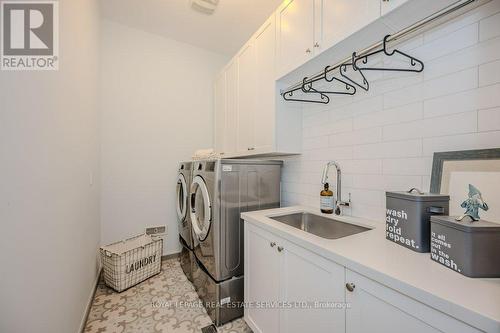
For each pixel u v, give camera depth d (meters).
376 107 1.38
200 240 1.92
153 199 2.77
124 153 2.62
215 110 3.00
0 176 0.76
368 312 0.79
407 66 1.22
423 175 1.15
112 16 2.46
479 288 0.61
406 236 0.93
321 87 1.76
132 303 1.92
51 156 1.08
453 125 1.04
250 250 1.56
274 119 1.79
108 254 2.14
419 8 0.91
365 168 1.46
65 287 1.24
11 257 0.81
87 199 1.78
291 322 1.17
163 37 2.82
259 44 1.96
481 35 0.95
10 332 0.81
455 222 0.72
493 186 0.87
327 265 0.95
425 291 0.61
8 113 0.81
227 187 1.74
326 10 1.25
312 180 1.88
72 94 1.37
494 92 0.91
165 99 2.84
